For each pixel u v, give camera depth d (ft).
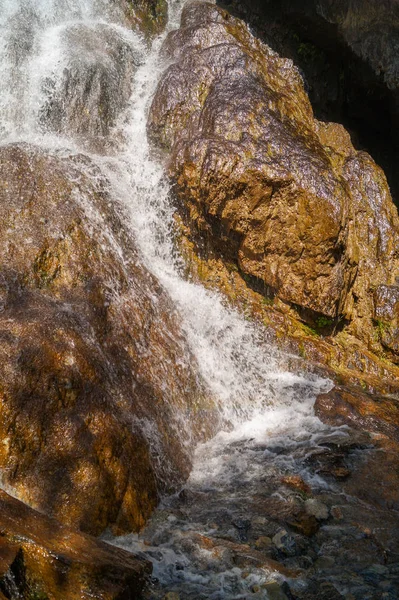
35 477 12.77
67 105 23.90
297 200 21.83
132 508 13.51
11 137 22.57
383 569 13.09
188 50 26.45
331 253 22.06
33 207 18.26
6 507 11.09
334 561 13.28
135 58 27.17
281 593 11.93
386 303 23.41
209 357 19.95
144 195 22.90
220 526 13.96
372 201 25.68
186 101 24.63
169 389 17.29
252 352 20.99
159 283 20.31
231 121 23.08
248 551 13.05
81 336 15.31
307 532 14.03
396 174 32.17
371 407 19.40
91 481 13.07
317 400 19.70
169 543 13.09
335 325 22.95
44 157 19.90
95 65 24.67
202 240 22.84
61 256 17.60
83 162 21.17
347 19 28.04
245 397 19.72
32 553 10.27
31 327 14.64
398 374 22.48
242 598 11.73
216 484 15.69
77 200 19.34
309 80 30.19
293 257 22.12
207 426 18.02
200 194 22.11
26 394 13.44
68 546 10.95
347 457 17.28
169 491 14.98
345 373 21.58
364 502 15.53
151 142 24.72
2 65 23.50
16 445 12.87
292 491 15.46
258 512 14.55
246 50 26.02
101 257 18.48
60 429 13.43
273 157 22.22
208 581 12.10
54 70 23.91
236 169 21.66
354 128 32.19
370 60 28.76
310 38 29.66
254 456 17.06
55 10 26.86
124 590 10.82
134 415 15.14
